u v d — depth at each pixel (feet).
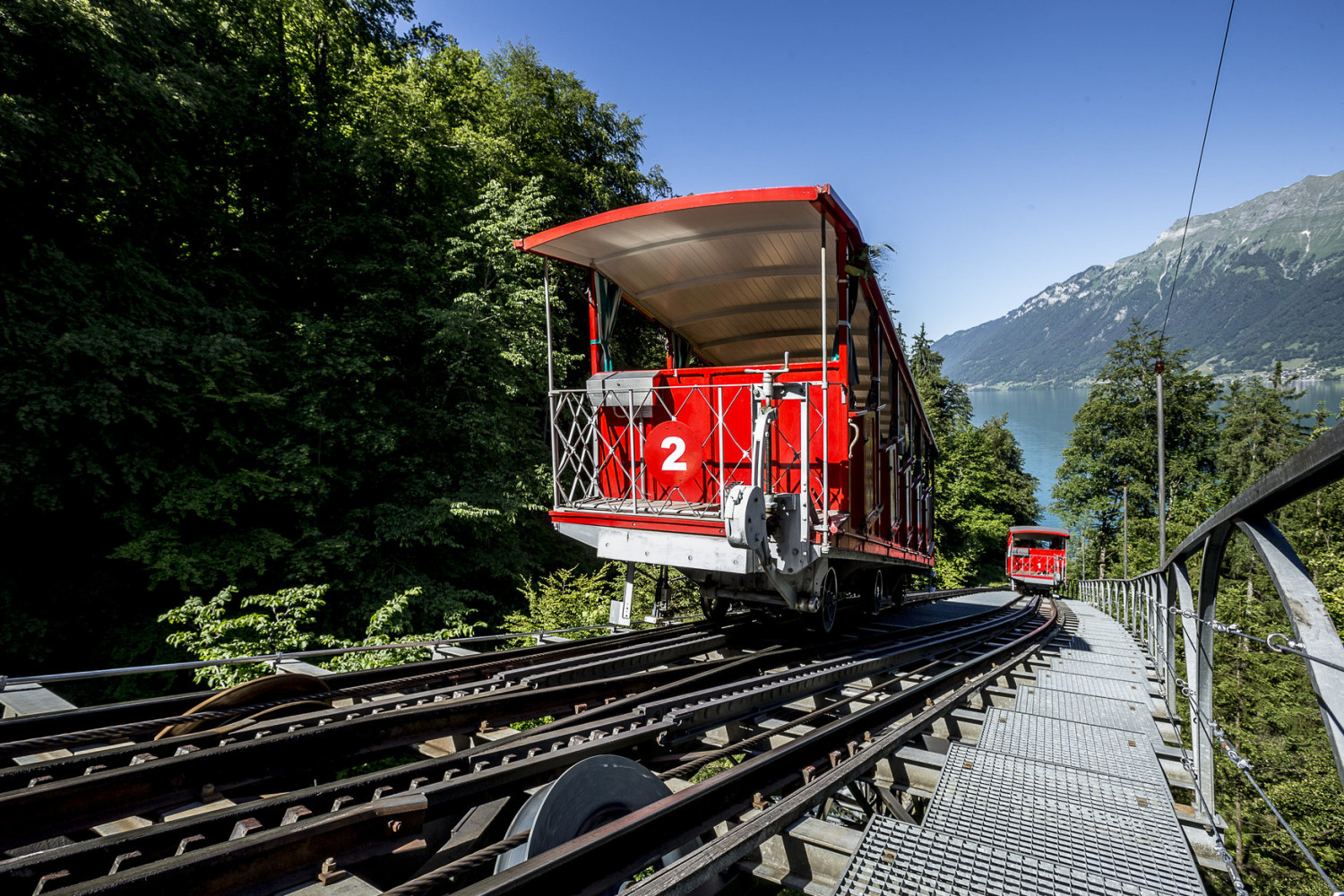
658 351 76.95
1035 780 10.32
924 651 23.71
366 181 50.70
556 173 75.61
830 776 9.68
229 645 30.17
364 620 40.04
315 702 12.28
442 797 8.21
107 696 32.55
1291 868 56.03
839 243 19.65
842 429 20.10
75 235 33.42
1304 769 60.03
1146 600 25.31
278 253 47.42
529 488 51.19
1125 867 7.50
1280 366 159.43
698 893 7.88
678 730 12.24
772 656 19.29
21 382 27.45
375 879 7.46
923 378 164.76
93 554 33.88
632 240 20.70
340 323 45.14
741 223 19.16
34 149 29.48
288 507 39.88
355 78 58.90
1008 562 85.76
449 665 16.61
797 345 28.40
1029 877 7.27
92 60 30.32
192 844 7.06
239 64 47.03
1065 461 181.68
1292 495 5.52
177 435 34.73
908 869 7.45
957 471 157.38
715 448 21.56
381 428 43.62
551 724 11.97
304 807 7.81
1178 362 171.01
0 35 28.30
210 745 10.15
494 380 51.26
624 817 7.17
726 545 17.19
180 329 36.06
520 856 6.69
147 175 37.52
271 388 40.27
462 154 57.67
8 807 7.34
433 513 43.98
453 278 50.88
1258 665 72.95
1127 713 15.33
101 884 5.30
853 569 25.82
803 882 7.79
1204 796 10.67
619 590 45.47
